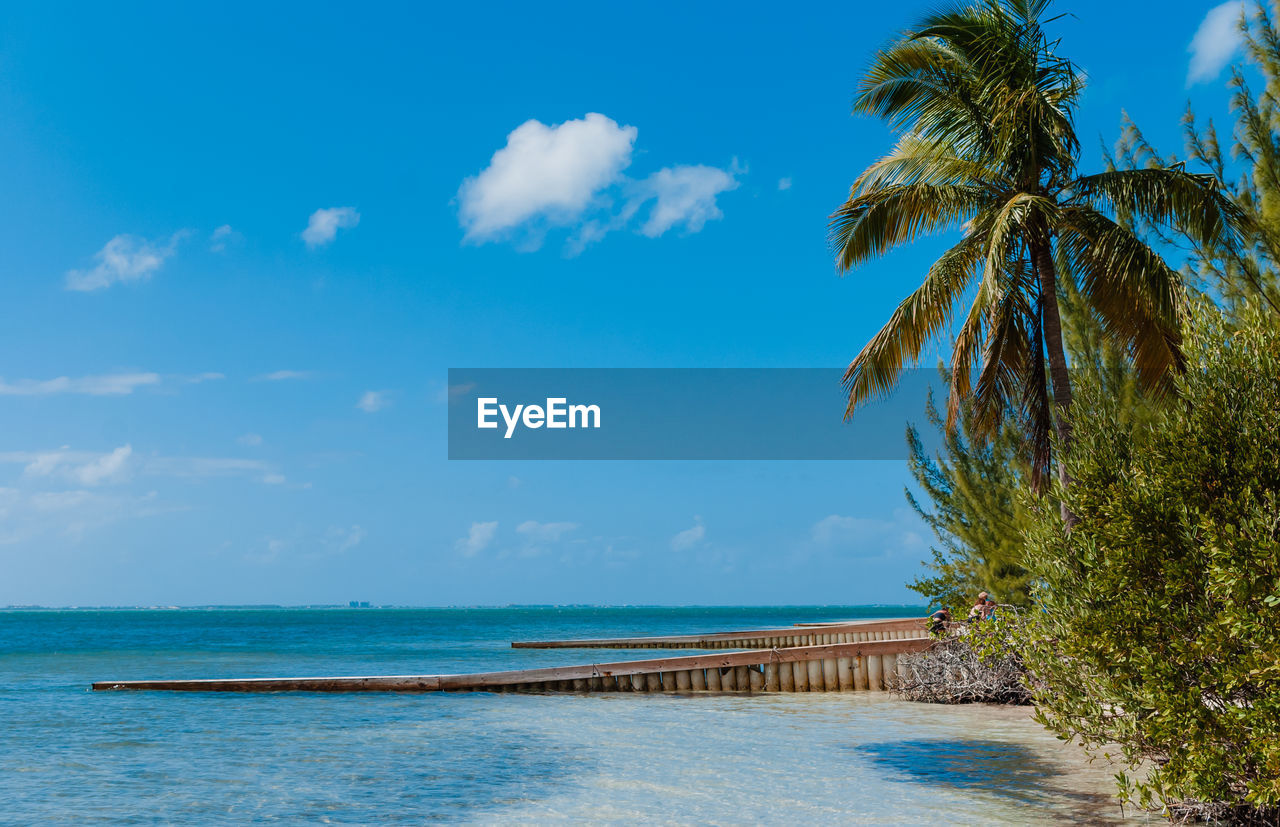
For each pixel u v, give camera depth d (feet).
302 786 40.65
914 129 60.95
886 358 58.23
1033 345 58.65
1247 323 26.96
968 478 71.82
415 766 44.91
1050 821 30.30
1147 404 54.60
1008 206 52.65
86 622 531.50
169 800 38.32
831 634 140.36
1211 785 24.97
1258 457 24.94
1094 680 27.96
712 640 171.01
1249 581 23.00
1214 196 52.06
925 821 30.76
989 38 56.95
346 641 241.14
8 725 62.75
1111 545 26.86
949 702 66.69
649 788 38.29
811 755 45.34
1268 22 51.26
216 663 145.18
